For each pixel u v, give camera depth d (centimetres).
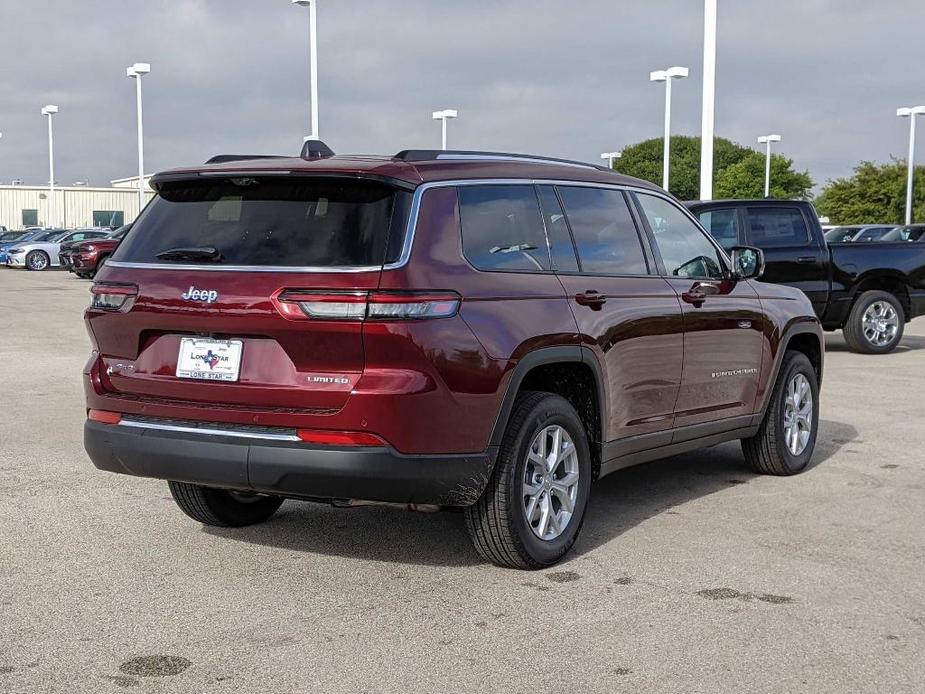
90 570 481
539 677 365
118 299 470
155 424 464
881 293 1409
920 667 375
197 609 432
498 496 464
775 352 659
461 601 443
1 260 3972
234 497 552
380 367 426
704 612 430
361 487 429
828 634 405
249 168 459
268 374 438
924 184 6297
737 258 635
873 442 796
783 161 9300
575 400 529
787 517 580
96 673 367
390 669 372
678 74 3612
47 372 1135
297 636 403
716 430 619
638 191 583
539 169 520
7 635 402
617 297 529
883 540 534
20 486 634
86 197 7638
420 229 442
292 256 438
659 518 579
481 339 446
